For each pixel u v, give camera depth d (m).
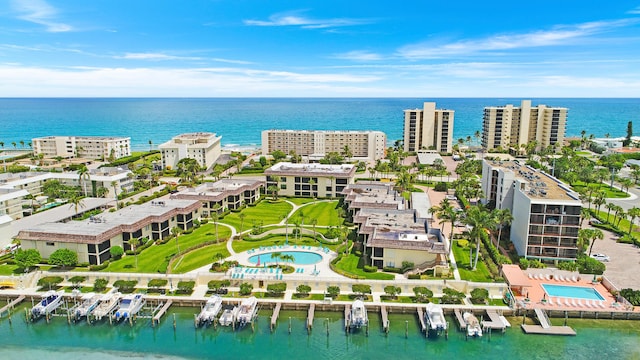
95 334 79.25
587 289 90.94
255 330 80.19
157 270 97.12
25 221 120.31
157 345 75.88
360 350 74.50
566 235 99.19
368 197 139.38
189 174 188.50
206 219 134.88
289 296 88.44
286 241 115.19
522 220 105.25
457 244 114.31
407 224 110.81
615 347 74.31
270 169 172.50
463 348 74.75
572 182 185.12
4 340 77.38
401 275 94.94
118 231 105.88
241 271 93.38
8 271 97.31
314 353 73.81
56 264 95.44
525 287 88.69
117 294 86.75
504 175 121.25
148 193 174.62
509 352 73.50
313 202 159.38
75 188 166.00
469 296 88.31
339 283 90.06
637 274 96.44
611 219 135.50
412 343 76.31
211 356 73.00
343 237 116.12
